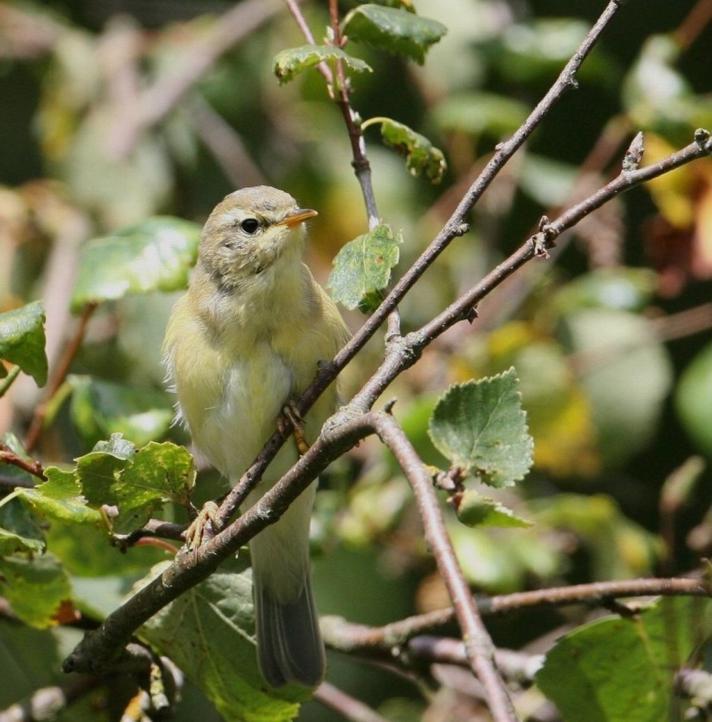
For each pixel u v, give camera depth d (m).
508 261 5.96
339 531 10.42
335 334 8.30
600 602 7.06
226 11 15.77
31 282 12.91
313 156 13.79
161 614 7.44
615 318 12.31
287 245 8.19
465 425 5.89
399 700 11.82
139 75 14.54
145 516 6.30
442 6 13.58
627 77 13.14
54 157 13.47
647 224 11.85
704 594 6.79
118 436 6.29
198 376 8.27
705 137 5.68
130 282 8.33
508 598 7.26
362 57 13.66
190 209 14.20
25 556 7.52
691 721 7.11
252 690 7.59
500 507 5.79
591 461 11.72
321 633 8.30
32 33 14.24
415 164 7.44
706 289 13.82
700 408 11.16
